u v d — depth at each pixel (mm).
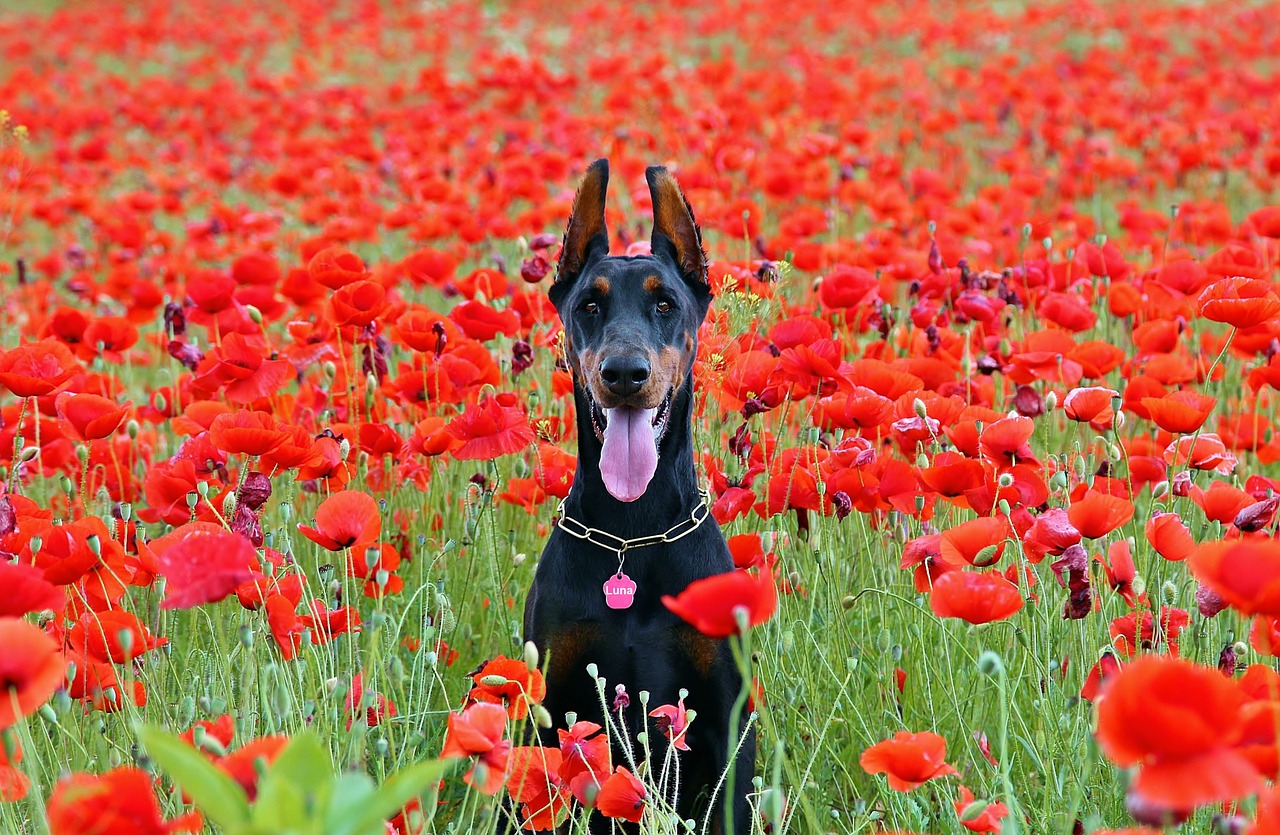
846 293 5273
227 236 9062
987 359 4965
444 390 4715
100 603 3451
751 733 3998
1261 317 3873
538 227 7238
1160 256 7238
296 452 3789
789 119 11383
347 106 14312
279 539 4195
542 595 4125
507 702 3031
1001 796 3457
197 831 2609
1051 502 4105
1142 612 3256
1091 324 4965
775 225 8797
